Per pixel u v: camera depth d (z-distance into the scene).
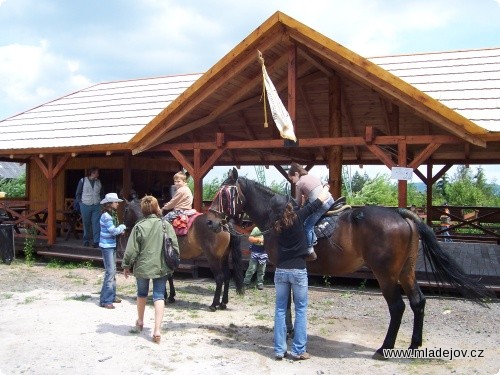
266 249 6.70
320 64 11.20
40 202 14.53
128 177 14.70
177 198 9.23
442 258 6.23
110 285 8.59
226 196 7.21
